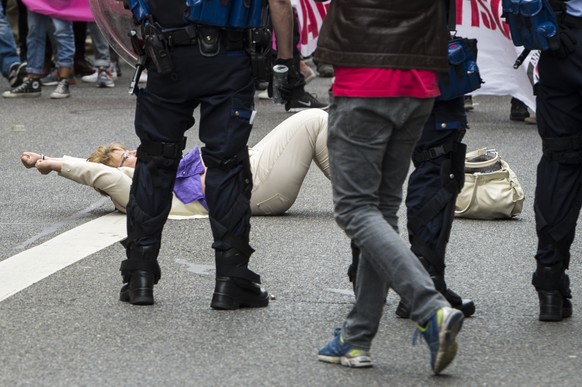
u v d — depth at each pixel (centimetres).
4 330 875
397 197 791
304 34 2294
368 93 738
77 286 1009
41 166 1279
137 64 944
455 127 900
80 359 806
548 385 759
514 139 1962
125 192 1295
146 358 809
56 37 2505
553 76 878
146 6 917
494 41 2116
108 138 1956
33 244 1188
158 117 940
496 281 1048
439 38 750
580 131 890
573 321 917
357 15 742
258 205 1329
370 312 780
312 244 1189
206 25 906
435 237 905
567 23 863
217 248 935
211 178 934
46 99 2509
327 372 780
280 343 847
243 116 929
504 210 1319
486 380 766
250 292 941
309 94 2319
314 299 975
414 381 762
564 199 894
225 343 845
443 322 725
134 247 948
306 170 1326
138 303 944
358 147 749
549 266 905
